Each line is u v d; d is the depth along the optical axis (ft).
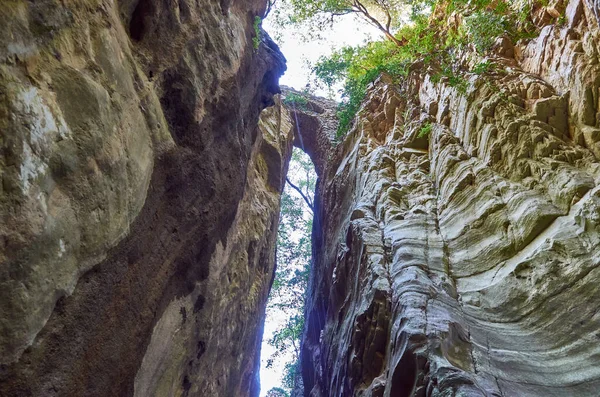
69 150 11.13
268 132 49.88
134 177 14.79
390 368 23.36
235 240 32.22
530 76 33.32
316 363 49.96
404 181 38.32
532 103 31.24
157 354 20.61
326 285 51.67
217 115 22.36
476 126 34.40
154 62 17.28
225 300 31.07
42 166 10.19
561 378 19.11
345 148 58.29
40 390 11.53
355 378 29.32
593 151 26.48
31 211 9.82
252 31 28.84
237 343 37.04
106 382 15.60
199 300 25.23
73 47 11.89
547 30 33.71
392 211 35.06
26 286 9.93
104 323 14.61
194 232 22.22
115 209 13.62
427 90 47.06
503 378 19.63
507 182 29.01
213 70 21.50
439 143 37.96
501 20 39.78
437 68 47.85
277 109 54.85
